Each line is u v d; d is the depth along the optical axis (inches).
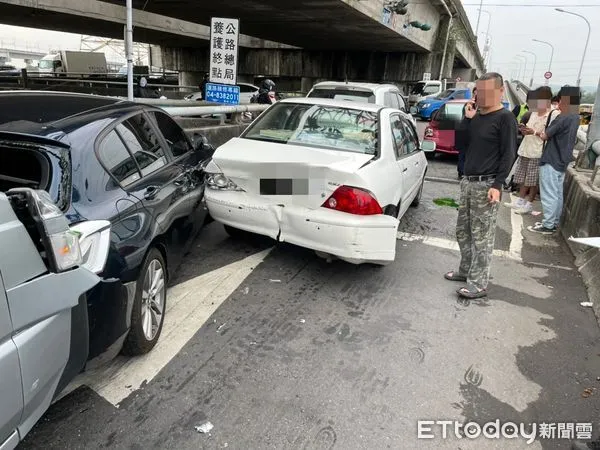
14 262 65.3
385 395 109.7
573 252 211.6
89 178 104.5
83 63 1166.3
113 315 96.6
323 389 110.1
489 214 154.7
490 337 138.3
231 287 157.3
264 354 121.9
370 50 1381.6
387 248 148.9
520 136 327.3
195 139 189.5
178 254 144.3
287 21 815.1
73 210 95.8
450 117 443.8
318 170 145.9
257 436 95.0
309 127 183.6
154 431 94.7
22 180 99.8
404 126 215.3
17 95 129.3
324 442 94.7
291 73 1471.5
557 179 233.8
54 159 99.6
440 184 352.8
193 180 162.4
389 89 385.4
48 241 70.7
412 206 277.0
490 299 163.0
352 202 144.0
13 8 733.9
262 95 545.0
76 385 106.3
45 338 70.6
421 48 1282.0
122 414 98.7
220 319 137.6
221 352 121.7
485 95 144.9
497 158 149.0
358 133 178.1
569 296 169.9
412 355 126.0
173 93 889.5
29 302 67.1
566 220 242.4
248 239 198.8
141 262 108.3
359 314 145.6
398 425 100.8
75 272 77.9
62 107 123.4
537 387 117.1
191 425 96.9
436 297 161.2
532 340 138.5
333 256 158.7
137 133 137.1
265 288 158.2
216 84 312.8
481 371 121.6
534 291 172.4
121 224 106.2
